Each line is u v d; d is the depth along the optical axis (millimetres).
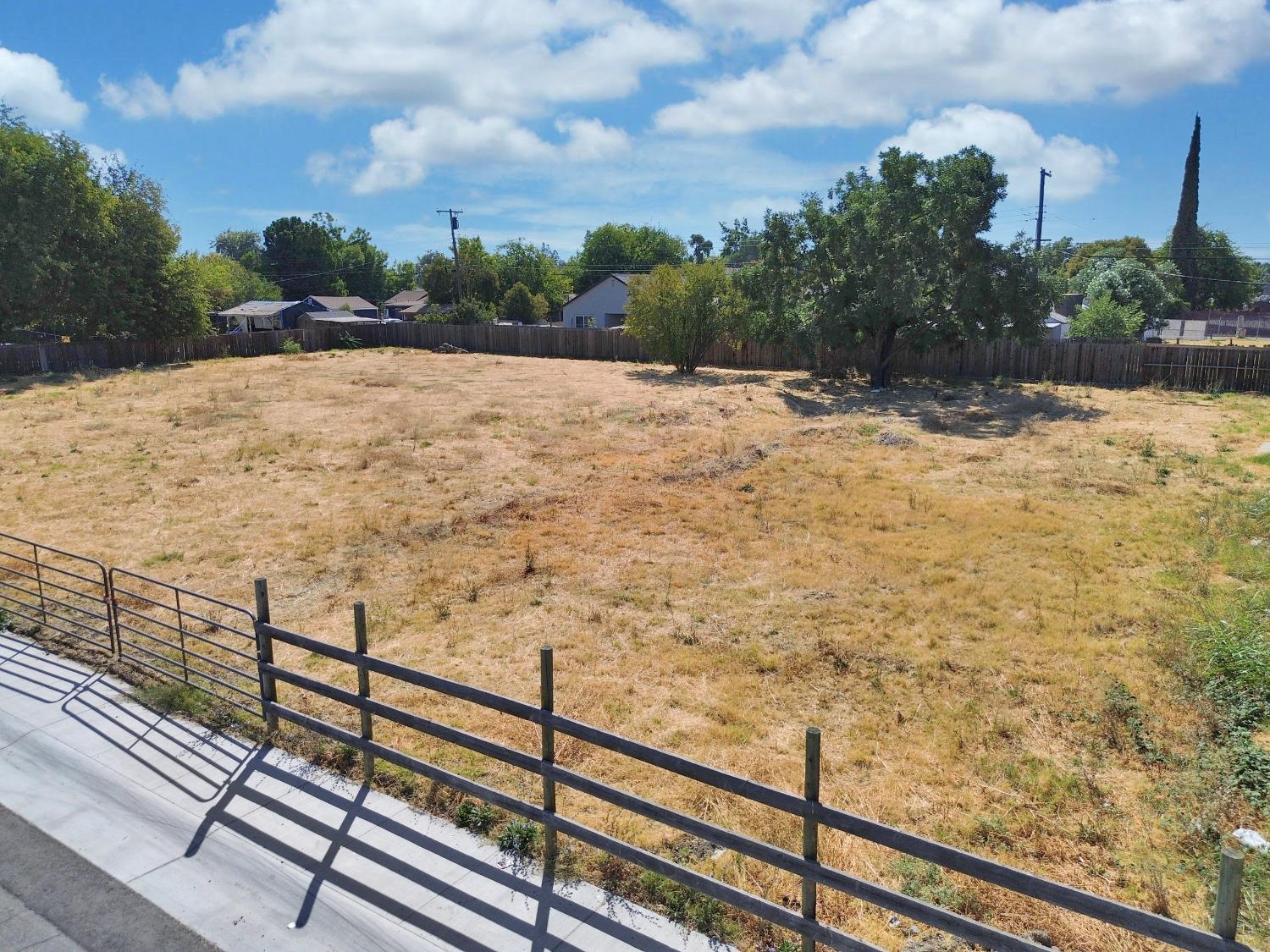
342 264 97688
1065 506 12594
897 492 13672
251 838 4934
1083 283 53281
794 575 10008
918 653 7828
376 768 5703
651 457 16891
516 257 78125
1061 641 7992
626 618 8836
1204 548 10359
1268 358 23234
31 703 6645
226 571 10461
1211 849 4891
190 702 6566
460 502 13695
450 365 36000
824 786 5719
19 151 31594
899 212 24062
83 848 4844
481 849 4824
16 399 24781
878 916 4336
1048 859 4887
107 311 34781
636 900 4375
